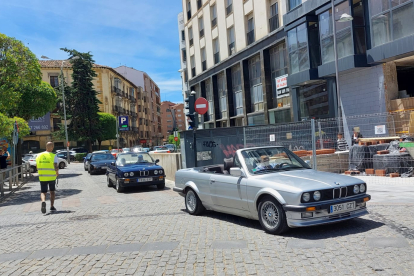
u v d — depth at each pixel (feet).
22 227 26.58
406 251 15.87
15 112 74.59
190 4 126.52
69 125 165.37
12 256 19.10
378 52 51.08
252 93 92.73
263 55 83.87
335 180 20.24
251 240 19.22
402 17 47.44
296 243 18.10
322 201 18.94
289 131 45.06
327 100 64.95
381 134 40.83
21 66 52.42
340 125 44.24
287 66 77.66
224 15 101.65
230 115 102.78
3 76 51.06
